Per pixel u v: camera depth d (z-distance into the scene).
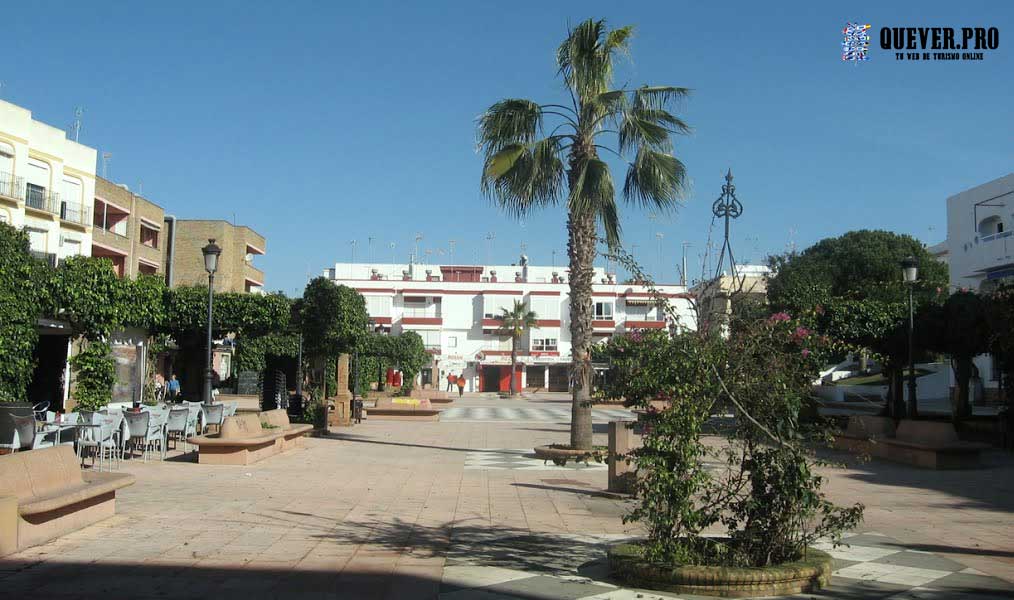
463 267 81.31
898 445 16.23
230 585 6.17
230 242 62.56
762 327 6.94
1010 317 14.05
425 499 11.12
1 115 34.97
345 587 6.26
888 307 21.55
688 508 6.48
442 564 7.21
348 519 9.28
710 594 6.25
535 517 9.88
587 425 15.92
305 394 24.75
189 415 16.30
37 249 37.59
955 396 22.02
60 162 39.03
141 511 9.19
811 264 50.19
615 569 6.75
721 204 10.58
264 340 34.72
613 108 15.69
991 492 12.20
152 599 5.71
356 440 20.69
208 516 9.04
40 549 7.14
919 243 52.31
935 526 9.44
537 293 76.38
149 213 51.97
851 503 11.11
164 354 37.53
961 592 6.44
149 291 21.86
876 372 51.84
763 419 6.75
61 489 7.84
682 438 6.55
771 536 6.72
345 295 23.30
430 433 23.83
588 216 15.84
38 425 12.38
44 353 21.81
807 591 6.39
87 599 5.64
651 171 15.56
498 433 24.14
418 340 60.19
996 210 34.94
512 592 6.29
